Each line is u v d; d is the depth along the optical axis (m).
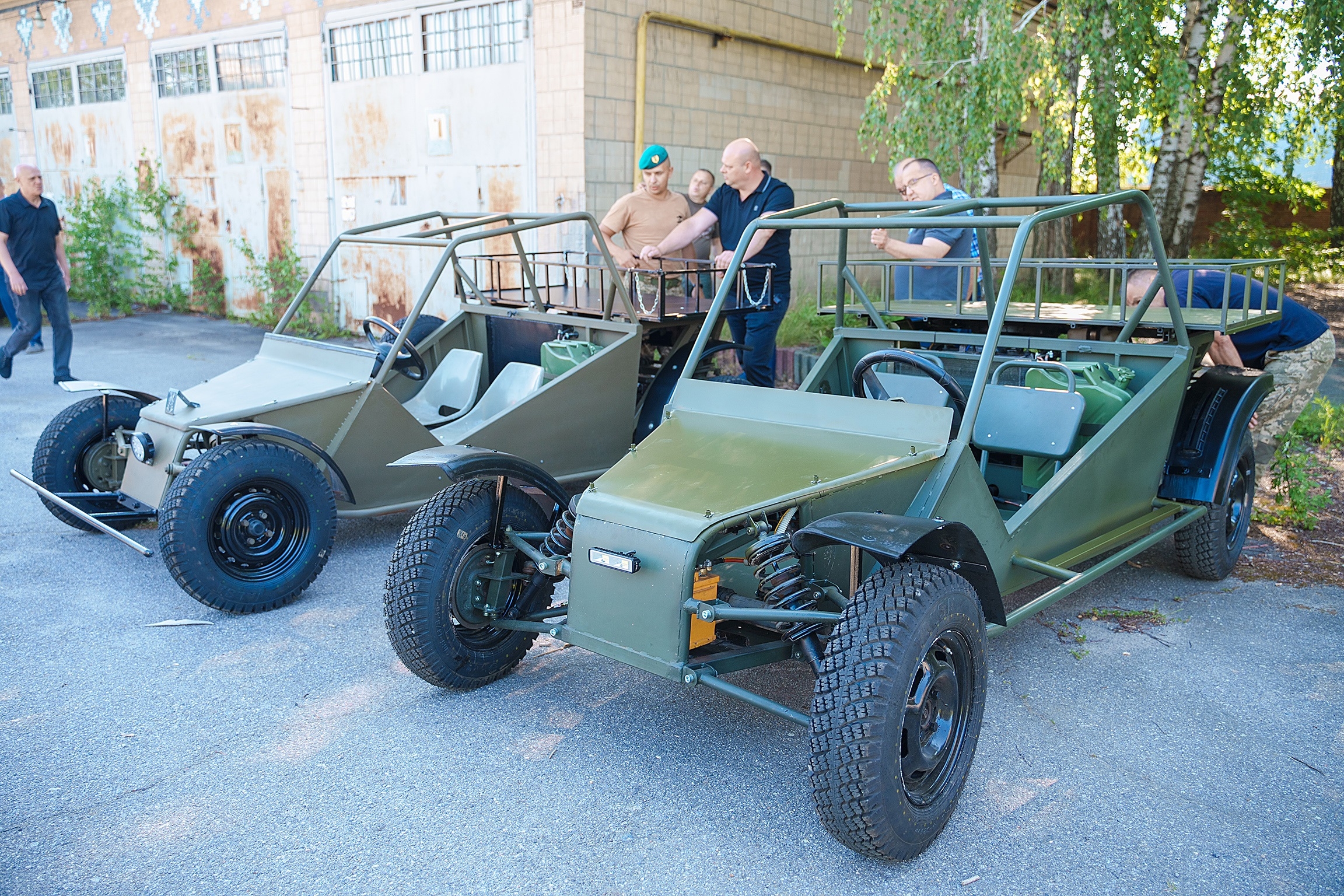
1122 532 3.90
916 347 4.44
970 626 2.56
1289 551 4.81
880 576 2.52
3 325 12.36
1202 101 11.02
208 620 3.94
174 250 13.44
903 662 2.31
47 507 4.77
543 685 3.44
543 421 5.01
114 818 2.63
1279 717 3.19
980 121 7.91
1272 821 2.63
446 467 3.08
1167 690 3.38
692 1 9.43
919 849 2.44
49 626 3.87
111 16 13.25
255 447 3.95
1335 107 11.83
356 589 4.31
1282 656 3.64
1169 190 11.51
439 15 9.61
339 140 10.86
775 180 5.96
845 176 11.88
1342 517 5.25
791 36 10.66
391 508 4.67
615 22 8.80
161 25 12.52
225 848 2.50
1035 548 3.45
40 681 3.41
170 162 13.04
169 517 3.77
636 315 5.28
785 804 2.72
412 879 2.39
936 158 8.19
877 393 3.59
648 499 2.72
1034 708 3.25
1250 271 4.68
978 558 2.60
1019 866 2.45
